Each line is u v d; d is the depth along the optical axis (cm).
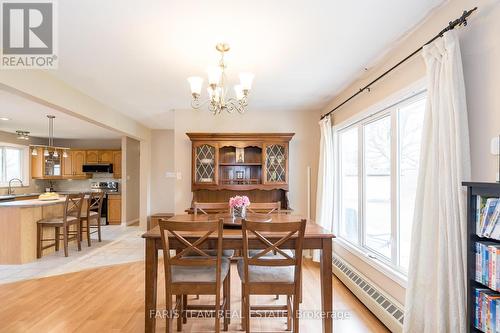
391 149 245
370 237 296
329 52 238
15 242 386
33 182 698
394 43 223
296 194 440
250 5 171
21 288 304
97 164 719
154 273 208
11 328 223
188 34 206
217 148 407
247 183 421
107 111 420
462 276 143
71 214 486
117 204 699
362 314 247
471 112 154
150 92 348
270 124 441
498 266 113
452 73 151
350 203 358
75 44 220
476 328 126
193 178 406
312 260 398
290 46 227
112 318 239
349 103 331
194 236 201
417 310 173
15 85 245
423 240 170
